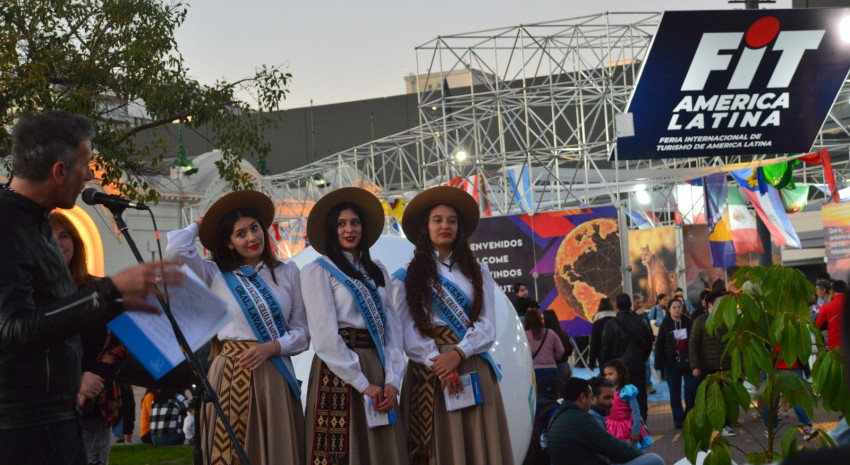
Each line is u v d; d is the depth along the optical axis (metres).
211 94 11.81
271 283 4.88
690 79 16.16
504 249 17.44
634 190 26.27
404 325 5.20
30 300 2.65
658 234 22.22
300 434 4.82
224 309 3.30
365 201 5.09
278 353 4.73
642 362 11.21
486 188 21.66
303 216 32.66
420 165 26.56
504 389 6.30
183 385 4.43
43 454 2.74
